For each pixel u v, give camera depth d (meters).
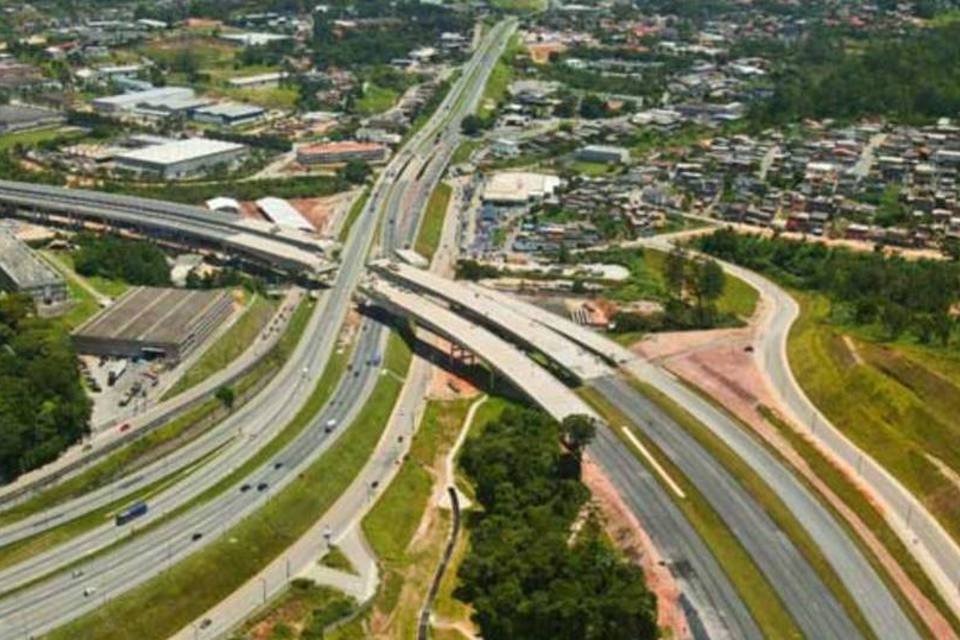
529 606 190.75
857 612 195.62
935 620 194.62
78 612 196.12
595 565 197.12
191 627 198.38
